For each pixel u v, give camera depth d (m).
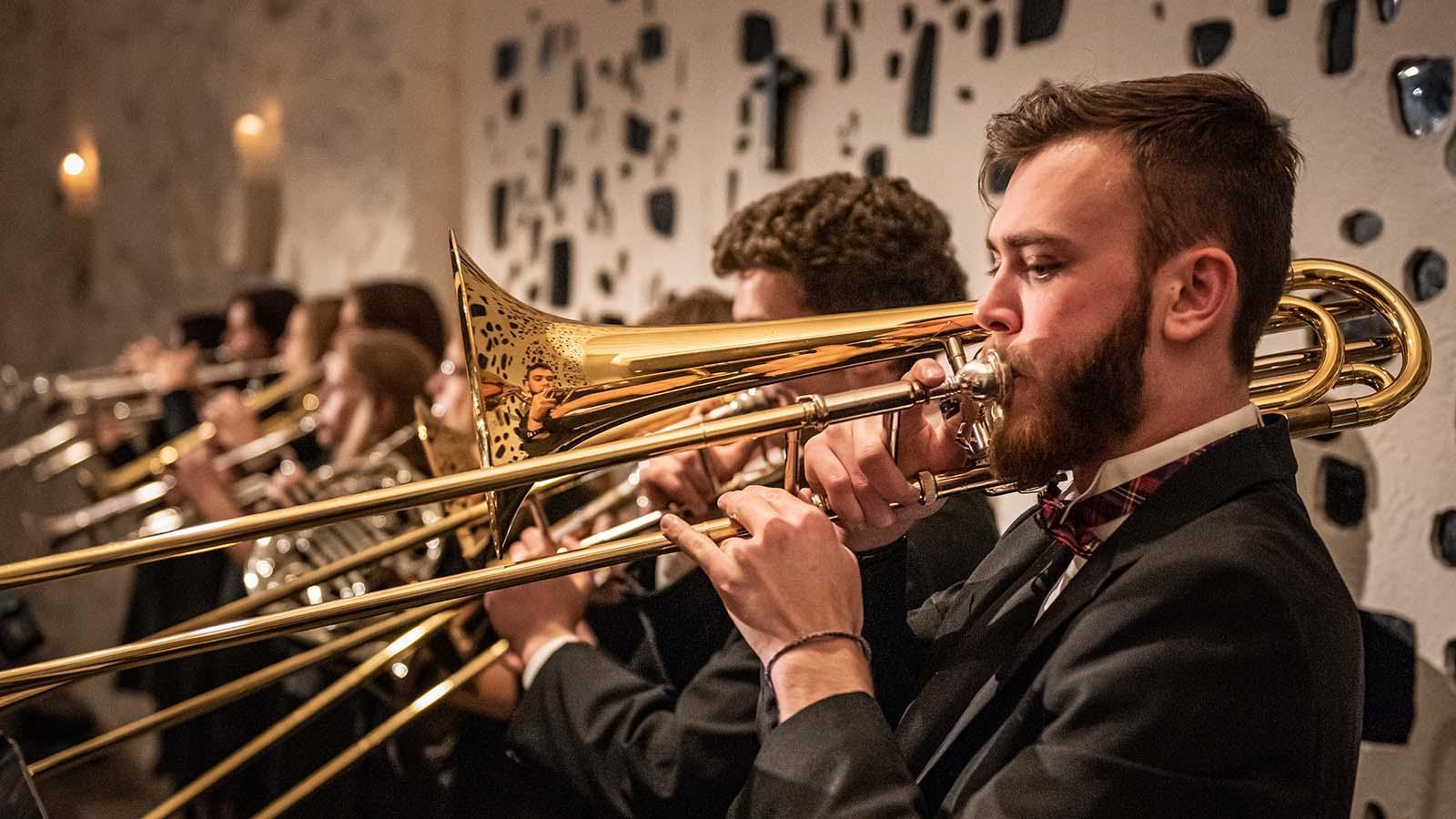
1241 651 1.05
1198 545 1.10
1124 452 1.19
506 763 2.01
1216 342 1.17
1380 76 1.83
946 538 1.64
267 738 1.96
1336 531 1.85
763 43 2.91
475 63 3.87
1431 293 1.76
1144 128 1.15
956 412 1.31
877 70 2.64
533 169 3.65
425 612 1.83
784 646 1.20
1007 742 1.14
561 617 1.85
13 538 5.82
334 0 4.42
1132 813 1.02
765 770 1.16
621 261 3.34
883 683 1.36
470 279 1.37
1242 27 2.00
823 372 1.36
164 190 5.35
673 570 1.90
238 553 3.00
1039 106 1.20
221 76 5.00
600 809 1.66
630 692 1.70
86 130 5.84
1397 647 1.78
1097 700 1.06
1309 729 1.05
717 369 1.36
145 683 3.60
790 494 1.30
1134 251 1.14
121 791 4.71
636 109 3.29
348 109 4.36
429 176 4.13
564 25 3.54
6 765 1.40
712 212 3.05
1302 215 1.92
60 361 6.02
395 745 2.25
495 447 1.36
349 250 4.37
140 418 4.32
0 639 2.31
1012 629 1.25
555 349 1.38
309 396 3.58
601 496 2.12
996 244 1.20
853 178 1.72
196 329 4.55
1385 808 1.80
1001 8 2.39
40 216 6.15
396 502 1.25
